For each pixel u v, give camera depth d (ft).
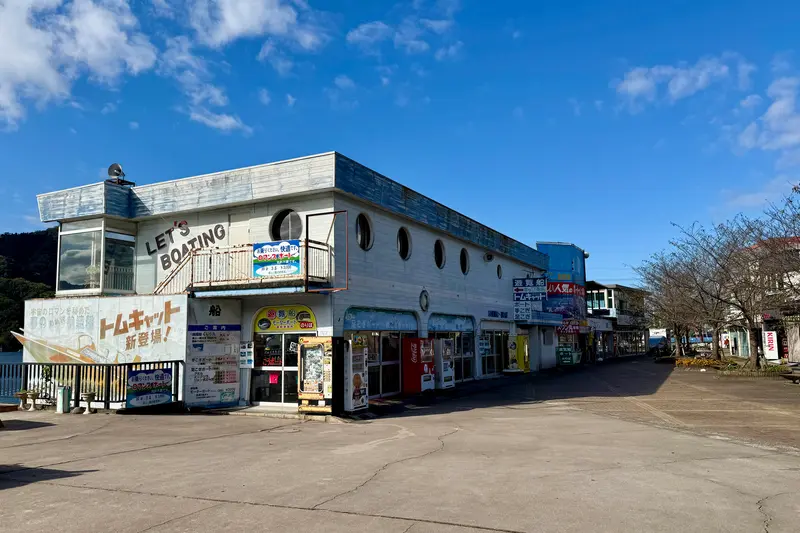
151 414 49.32
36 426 42.19
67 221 60.75
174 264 59.06
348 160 52.85
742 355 164.14
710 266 94.89
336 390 48.57
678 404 54.13
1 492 22.50
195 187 57.26
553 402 58.29
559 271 151.53
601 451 30.45
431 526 17.70
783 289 71.92
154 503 20.68
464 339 82.89
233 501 20.85
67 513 19.52
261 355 54.08
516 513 18.97
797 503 20.07
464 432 38.37
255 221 55.26
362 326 55.62
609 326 189.37
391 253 61.93
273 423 44.19
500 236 95.71
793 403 53.47
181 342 51.55
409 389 62.54
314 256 50.14
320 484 23.34
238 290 50.26
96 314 55.31
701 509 19.35
